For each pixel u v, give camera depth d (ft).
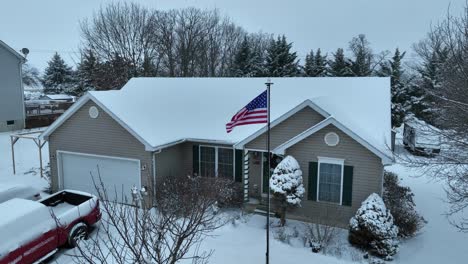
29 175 65.05
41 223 33.50
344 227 43.52
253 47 165.68
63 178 56.80
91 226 41.52
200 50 158.10
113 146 51.55
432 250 39.09
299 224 44.39
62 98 176.86
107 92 54.80
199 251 36.01
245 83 59.82
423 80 62.18
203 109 56.80
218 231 41.29
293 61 142.61
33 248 32.30
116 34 140.15
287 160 43.55
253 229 42.73
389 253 36.42
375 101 49.93
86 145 53.57
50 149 56.59
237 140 50.03
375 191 42.27
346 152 43.01
